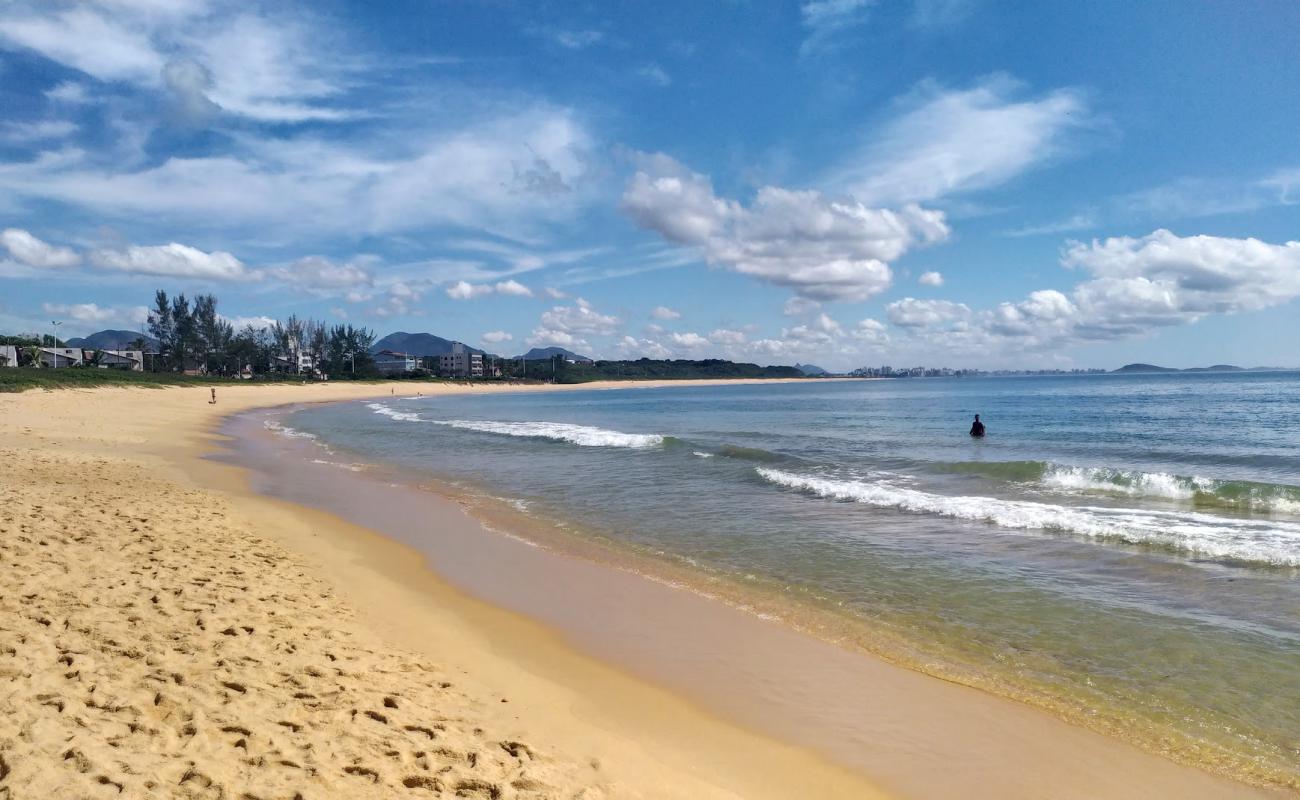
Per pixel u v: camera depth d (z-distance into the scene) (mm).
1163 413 42688
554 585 9453
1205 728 5602
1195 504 14750
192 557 8672
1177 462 21266
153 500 12578
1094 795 4746
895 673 6672
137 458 19078
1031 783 4879
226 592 7332
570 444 28484
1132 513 13750
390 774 4105
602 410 63844
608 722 5559
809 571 10070
